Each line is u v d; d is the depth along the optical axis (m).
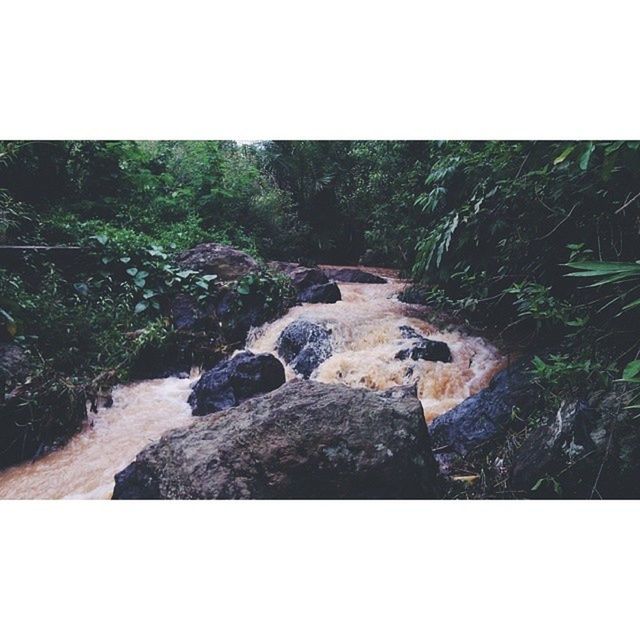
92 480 2.88
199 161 7.91
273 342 4.87
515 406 2.75
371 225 7.79
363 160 7.55
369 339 4.56
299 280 6.08
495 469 2.43
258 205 8.25
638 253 2.42
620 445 2.01
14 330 3.37
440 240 3.12
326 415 2.21
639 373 1.94
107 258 4.78
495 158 2.88
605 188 2.27
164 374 4.30
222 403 3.58
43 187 5.34
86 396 3.55
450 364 3.98
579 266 1.53
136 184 6.59
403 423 2.22
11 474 2.91
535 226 2.71
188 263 5.47
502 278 3.04
